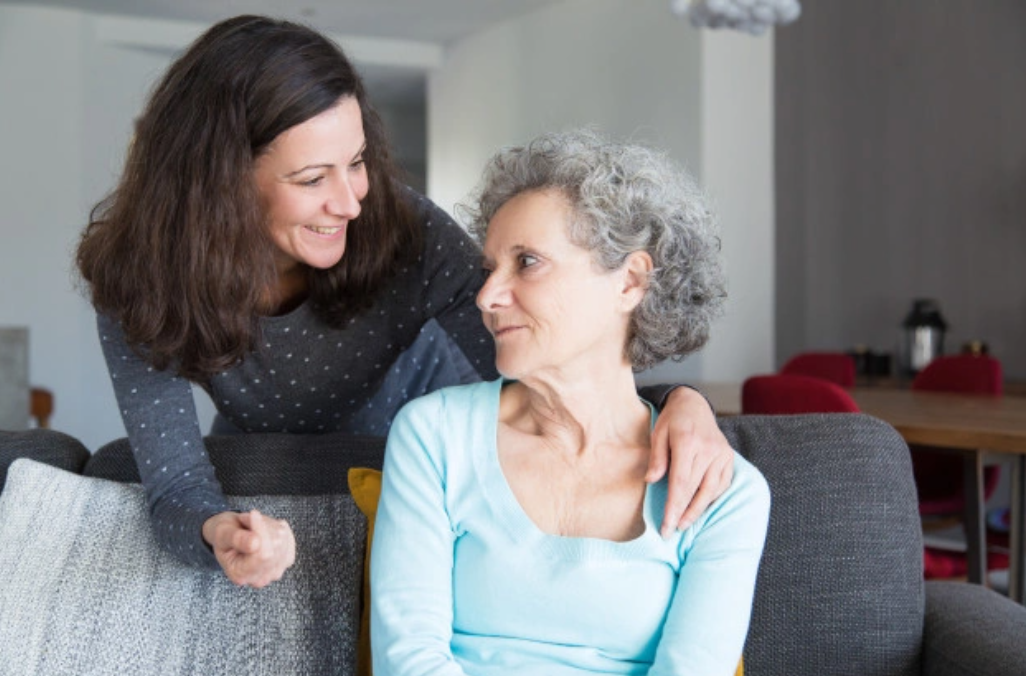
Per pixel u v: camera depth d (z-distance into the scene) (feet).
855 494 4.97
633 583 4.02
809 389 9.43
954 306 17.85
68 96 24.16
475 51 25.75
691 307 4.27
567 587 4.03
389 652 4.00
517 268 4.08
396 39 26.53
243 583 4.16
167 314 4.60
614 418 4.26
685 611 3.94
